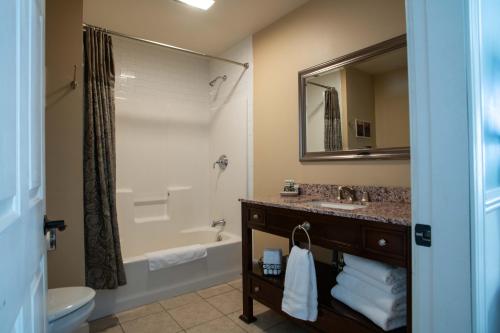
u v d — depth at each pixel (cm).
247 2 239
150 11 252
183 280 253
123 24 276
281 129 263
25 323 60
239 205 312
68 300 149
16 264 53
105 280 218
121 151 311
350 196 200
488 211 88
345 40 209
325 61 222
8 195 48
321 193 224
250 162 302
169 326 199
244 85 308
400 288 131
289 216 172
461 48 74
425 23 80
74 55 203
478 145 75
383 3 186
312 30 234
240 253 289
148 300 234
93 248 220
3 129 46
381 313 129
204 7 235
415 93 83
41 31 91
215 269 272
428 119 80
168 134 343
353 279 147
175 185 346
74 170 202
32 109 73
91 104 227
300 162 245
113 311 219
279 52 265
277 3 240
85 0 234
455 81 75
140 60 324
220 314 215
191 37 304
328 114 220
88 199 221
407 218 121
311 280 152
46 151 194
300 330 193
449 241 77
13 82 52
